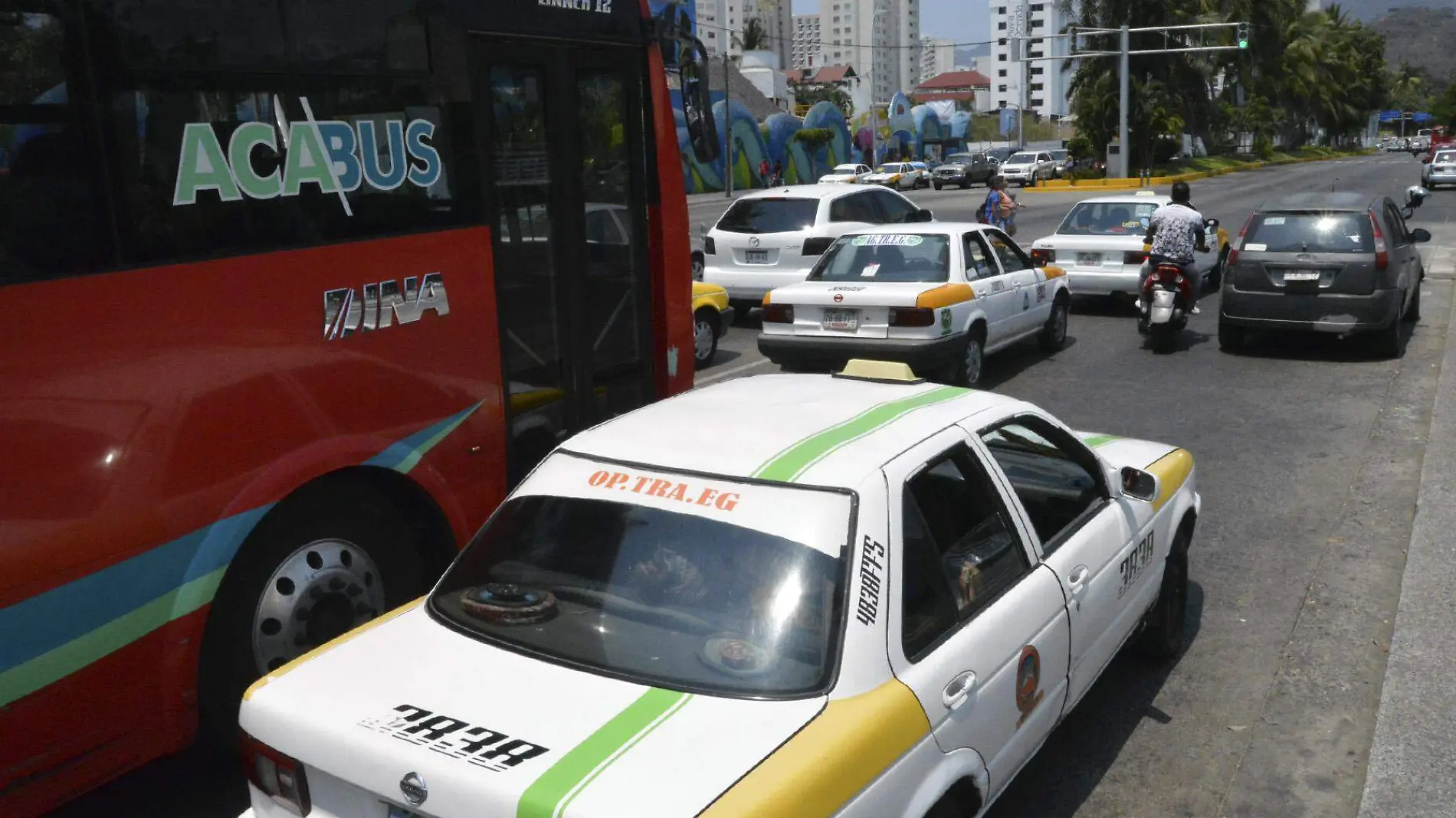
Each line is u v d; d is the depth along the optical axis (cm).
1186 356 1248
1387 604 600
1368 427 941
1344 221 1184
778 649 297
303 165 447
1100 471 458
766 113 7356
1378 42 12606
